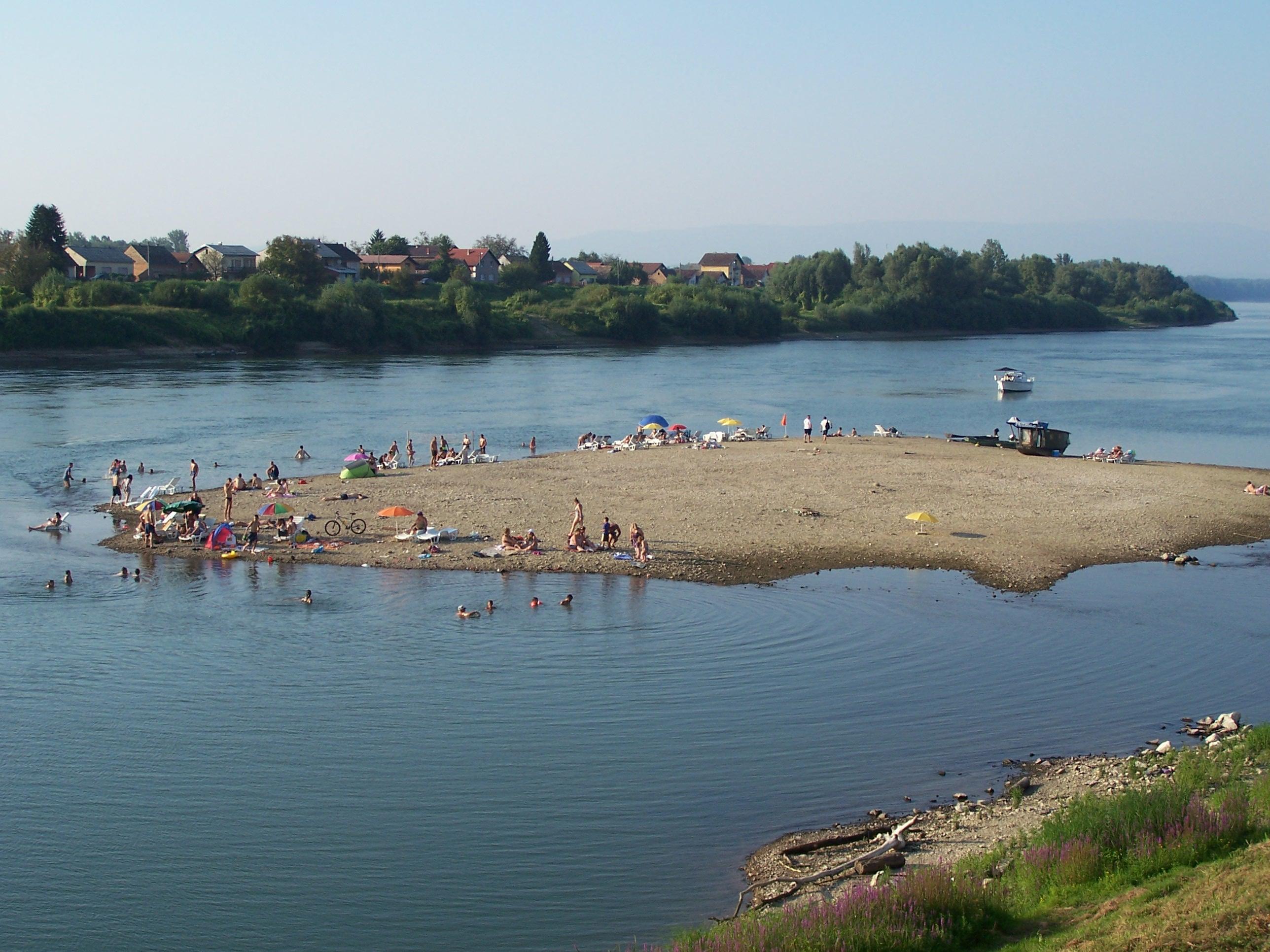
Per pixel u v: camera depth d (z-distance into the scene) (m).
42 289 163.62
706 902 23.95
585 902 24.12
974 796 28.48
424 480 70.50
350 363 159.25
